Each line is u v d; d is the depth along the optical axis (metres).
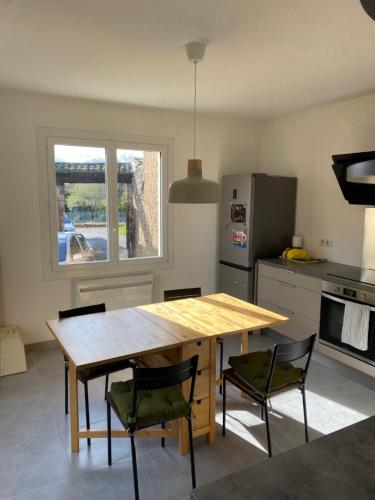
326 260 4.20
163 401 2.12
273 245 4.48
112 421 2.75
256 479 0.99
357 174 2.28
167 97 3.75
